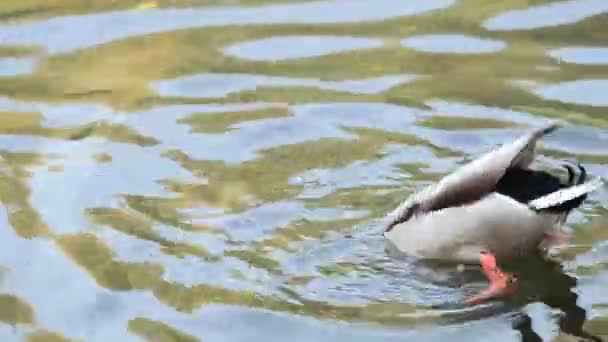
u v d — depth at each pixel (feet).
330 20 55.31
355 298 35.04
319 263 36.94
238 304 34.68
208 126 46.06
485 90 47.26
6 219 40.09
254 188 41.47
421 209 37.19
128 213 40.27
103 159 44.06
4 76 51.57
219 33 54.49
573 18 53.72
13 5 58.90
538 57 49.93
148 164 43.55
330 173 42.11
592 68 48.57
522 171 36.68
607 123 43.91
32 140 45.83
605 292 34.63
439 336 32.73
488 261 36.04
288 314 34.09
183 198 41.06
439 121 45.11
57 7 58.39
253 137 45.01
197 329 33.58
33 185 42.34
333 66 50.49
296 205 40.24
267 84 49.21
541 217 35.73
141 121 46.80
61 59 52.90
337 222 39.19
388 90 47.93
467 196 36.19
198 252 37.60
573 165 39.91
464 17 54.70
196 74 50.49
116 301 35.24
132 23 56.08
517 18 54.13
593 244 37.04
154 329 33.71
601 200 39.37
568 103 45.78
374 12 55.93
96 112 47.88
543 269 36.24
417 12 55.72
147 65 51.72
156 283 36.04
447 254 36.94
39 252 38.06
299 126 45.57
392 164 42.47
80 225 39.65
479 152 42.70
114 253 37.78
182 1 58.39
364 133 44.78
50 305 35.35
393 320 33.71
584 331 32.68
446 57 50.60
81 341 33.50
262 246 37.93
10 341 33.63
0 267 37.40
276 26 54.85
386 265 36.86
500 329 33.09
